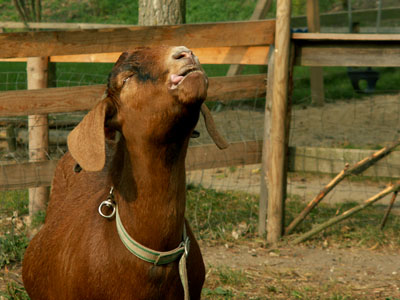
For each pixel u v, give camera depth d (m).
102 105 2.52
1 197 7.59
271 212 6.55
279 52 6.24
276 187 6.50
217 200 7.84
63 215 3.28
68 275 2.88
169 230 2.66
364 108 14.82
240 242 6.50
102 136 2.46
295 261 6.02
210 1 29.28
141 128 2.51
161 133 2.48
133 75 2.50
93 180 3.43
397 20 16.27
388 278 5.59
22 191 7.71
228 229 6.82
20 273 5.43
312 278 5.58
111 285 2.73
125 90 2.51
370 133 12.20
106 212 2.85
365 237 6.59
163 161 2.57
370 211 7.76
